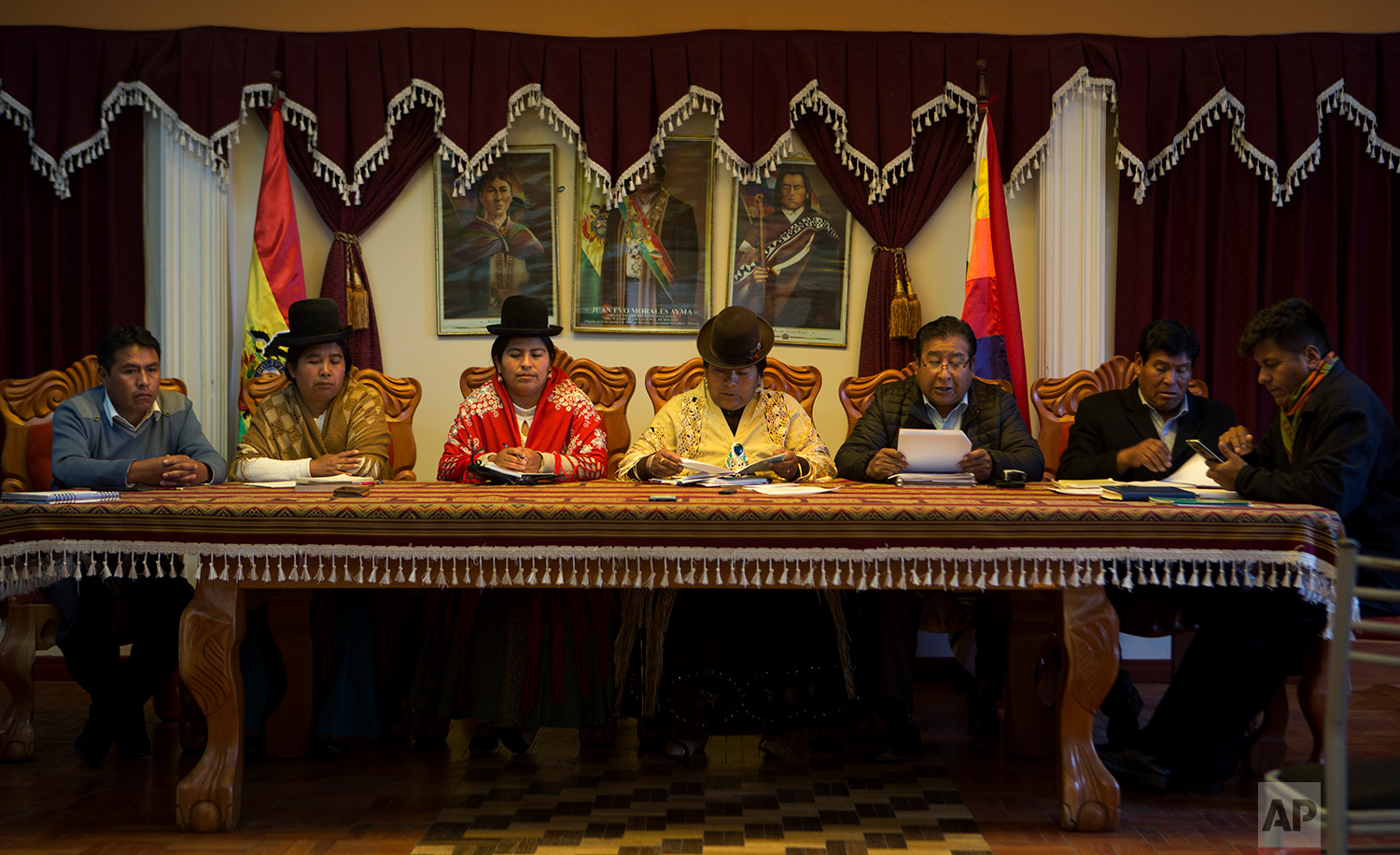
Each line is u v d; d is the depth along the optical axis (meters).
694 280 4.63
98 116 4.35
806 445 3.64
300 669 3.17
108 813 2.72
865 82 4.46
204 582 2.54
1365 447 2.75
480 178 4.59
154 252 4.48
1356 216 4.44
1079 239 4.50
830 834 2.58
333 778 3.01
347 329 3.62
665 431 3.68
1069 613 2.56
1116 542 2.42
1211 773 2.87
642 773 3.07
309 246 4.59
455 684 3.08
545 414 3.60
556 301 4.62
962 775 3.06
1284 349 2.99
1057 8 4.65
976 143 4.47
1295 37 4.41
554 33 4.64
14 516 2.43
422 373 4.63
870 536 2.41
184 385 3.84
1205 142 4.48
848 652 3.14
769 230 4.62
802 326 4.63
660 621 3.10
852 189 4.52
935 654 4.36
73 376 3.64
